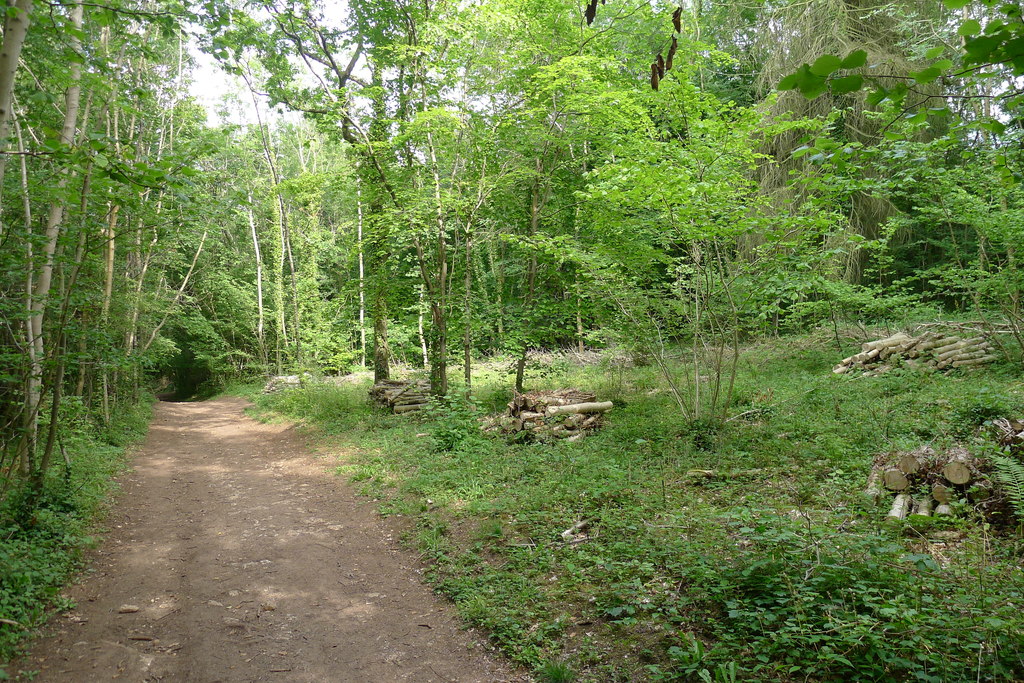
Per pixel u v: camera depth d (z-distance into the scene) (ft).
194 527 24.27
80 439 34.12
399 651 14.67
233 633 15.64
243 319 101.55
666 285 33.32
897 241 54.60
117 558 20.66
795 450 24.38
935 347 36.37
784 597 12.98
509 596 16.30
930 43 44.98
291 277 90.12
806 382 36.55
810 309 45.88
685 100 27.94
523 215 44.57
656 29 43.86
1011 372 31.58
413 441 36.29
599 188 28.71
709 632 13.14
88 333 24.66
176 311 68.13
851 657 11.20
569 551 18.02
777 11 53.26
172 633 15.60
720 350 29.73
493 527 20.39
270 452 41.45
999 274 33.53
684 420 30.17
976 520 16.58
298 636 15.51
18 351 24.49
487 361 64.18
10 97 13.82
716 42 62.28
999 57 6.85
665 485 22.12
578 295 38.09
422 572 19.06
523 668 13.39
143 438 46.68
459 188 41.68
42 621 15.66
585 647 13.48
